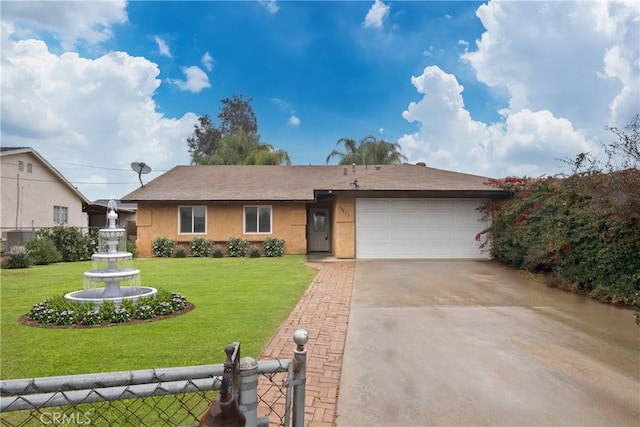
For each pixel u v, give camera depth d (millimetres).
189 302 7074
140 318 5855
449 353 4660
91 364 4043
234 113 41469
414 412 3271
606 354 4660
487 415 3219
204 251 16500
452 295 8117
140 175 18109
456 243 14750
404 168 17656
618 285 7422
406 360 4430
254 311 6449
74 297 6664
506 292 8453
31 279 10109
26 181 21422
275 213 17172
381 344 4977
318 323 5887
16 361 4133
